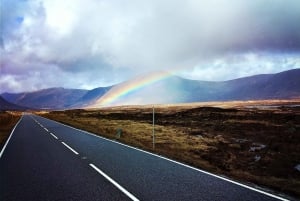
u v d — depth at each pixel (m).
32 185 8.40
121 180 8.92
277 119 50.09
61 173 9.98
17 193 7.58
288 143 25.06
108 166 11.21
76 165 11.42
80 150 15.70
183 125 44.97
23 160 12.62
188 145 22.22
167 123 49.44
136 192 7.60
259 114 61.34
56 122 49.59
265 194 7.32
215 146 23.38
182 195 7.29
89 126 37.25
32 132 28.25
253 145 24.66
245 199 6.89
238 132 34.00
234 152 21.08
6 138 22.47
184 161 12.33
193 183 8.52
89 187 8.12
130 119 63.47
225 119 54.34
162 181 8.79
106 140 20.97
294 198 6.95
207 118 58.44
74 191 7.73
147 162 12.07
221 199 6.93
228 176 9.65
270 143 25.38
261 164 16.94
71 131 29.42
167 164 11.62
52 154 14.31
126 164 11.62
